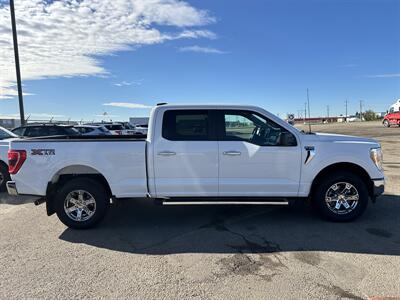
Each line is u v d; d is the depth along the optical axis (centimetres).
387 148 1836
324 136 571
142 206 694
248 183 554
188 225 571
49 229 563
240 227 556
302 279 379
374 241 488
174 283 374
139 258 443
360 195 559
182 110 560
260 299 339
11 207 708
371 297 339
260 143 557
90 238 519
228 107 563
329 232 525
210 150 548
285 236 512
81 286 369
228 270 405
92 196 552
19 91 1566
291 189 558
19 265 424
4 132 944
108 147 549
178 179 553
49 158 548
